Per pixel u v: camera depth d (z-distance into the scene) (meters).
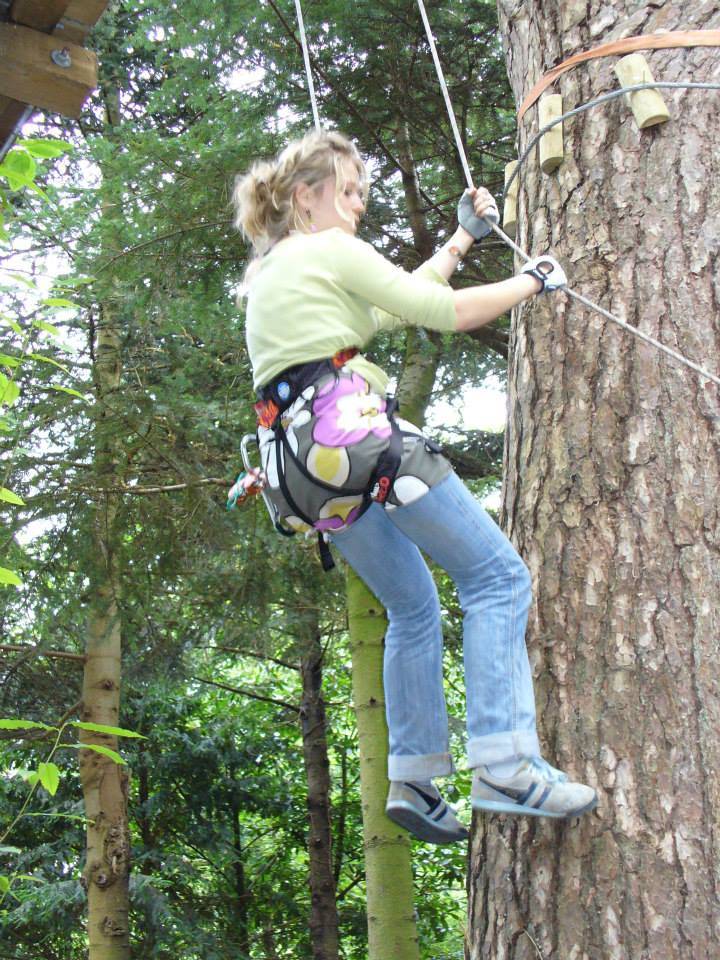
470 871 2.52
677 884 2.14
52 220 6.35
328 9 5.29
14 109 2.23
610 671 2.31
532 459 2.59
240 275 6.16
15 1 1.98
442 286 2.12
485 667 2.12
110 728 2.19
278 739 11.17
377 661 6.00
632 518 2.38
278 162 2.25
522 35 3.06
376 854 5.77
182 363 6.86
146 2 5.80
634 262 2.54
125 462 6.20
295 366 2.08
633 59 2.61
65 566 6.36
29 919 8.76
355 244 2.12
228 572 6.63
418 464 2.10
